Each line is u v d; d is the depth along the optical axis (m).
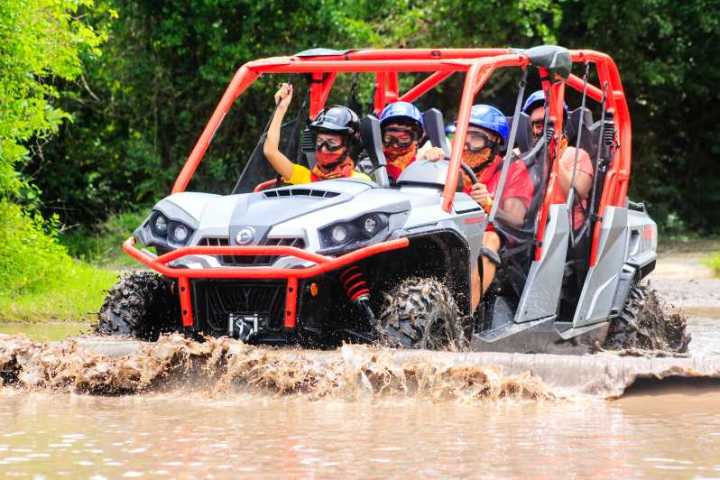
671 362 10.59
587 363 10.63
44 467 7.42
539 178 13.60
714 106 54.47
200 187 41.69
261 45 40.50
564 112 15.40
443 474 7.24
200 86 41.19
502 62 13.16
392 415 9.54
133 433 8.66
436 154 12.85
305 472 7.27
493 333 12.98
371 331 11.95
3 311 18.95
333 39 40.59
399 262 12.34
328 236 11.51
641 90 52.03
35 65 21.94
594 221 14.94
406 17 43.09
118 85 41.16
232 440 8.38
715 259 35.19
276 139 14.23
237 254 11.44
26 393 10.79
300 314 11.42
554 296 13.75
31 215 33.12
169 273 11.73
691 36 51.59
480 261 13.02
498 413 9.68
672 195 54.31
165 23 39.41
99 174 43.78
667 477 7.22
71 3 23.30
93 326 12.82
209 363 10.62
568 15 47.50
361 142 13.54
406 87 40.22
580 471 7.37
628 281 15.34
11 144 21.91
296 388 10.45
